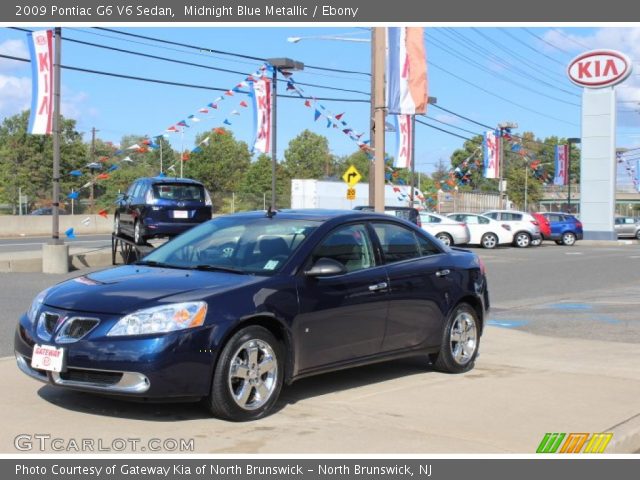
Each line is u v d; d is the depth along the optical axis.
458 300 7.64
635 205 118.75
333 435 5.42
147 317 5.35
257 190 65.44
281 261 6.21
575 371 7.88
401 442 5.30
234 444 5.16
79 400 6.14
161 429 5.43
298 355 6.07
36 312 5.79
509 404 6.43
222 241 6.75
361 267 6.73
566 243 38.25
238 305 5.64
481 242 34.28
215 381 5.51
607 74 41.66
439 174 80.81
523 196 81.81
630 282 18.58
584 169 42.62
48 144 55.19
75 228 39.28
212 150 60.84
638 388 7.10
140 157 62.59
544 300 14.84
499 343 9.59
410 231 7.46
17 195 53.19
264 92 25.83
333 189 47.38
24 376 6.98
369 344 6.71
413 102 13.19
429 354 7.55
